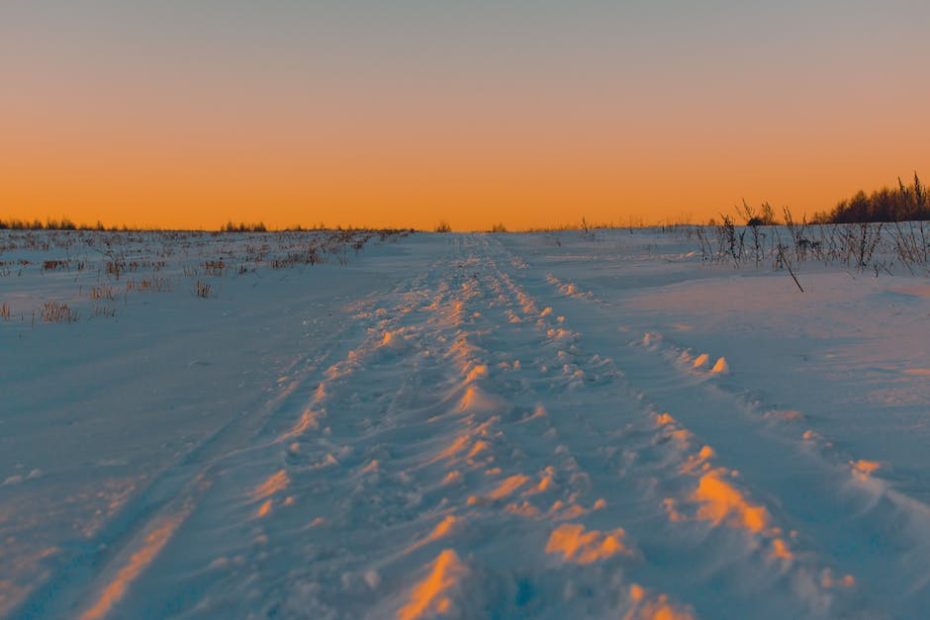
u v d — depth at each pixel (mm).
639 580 2881
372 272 23000
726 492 3596
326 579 3041
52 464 4648
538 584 2926
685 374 6719
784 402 5562
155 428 5500
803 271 15711
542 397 6047
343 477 4312
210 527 3652
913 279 12562
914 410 5176
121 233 50688
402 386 6559
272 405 6117
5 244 34062
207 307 13625
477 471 4289
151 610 2881
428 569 3045
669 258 22672
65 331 10445
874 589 2844
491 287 16297
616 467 4305
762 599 2760
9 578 3109
